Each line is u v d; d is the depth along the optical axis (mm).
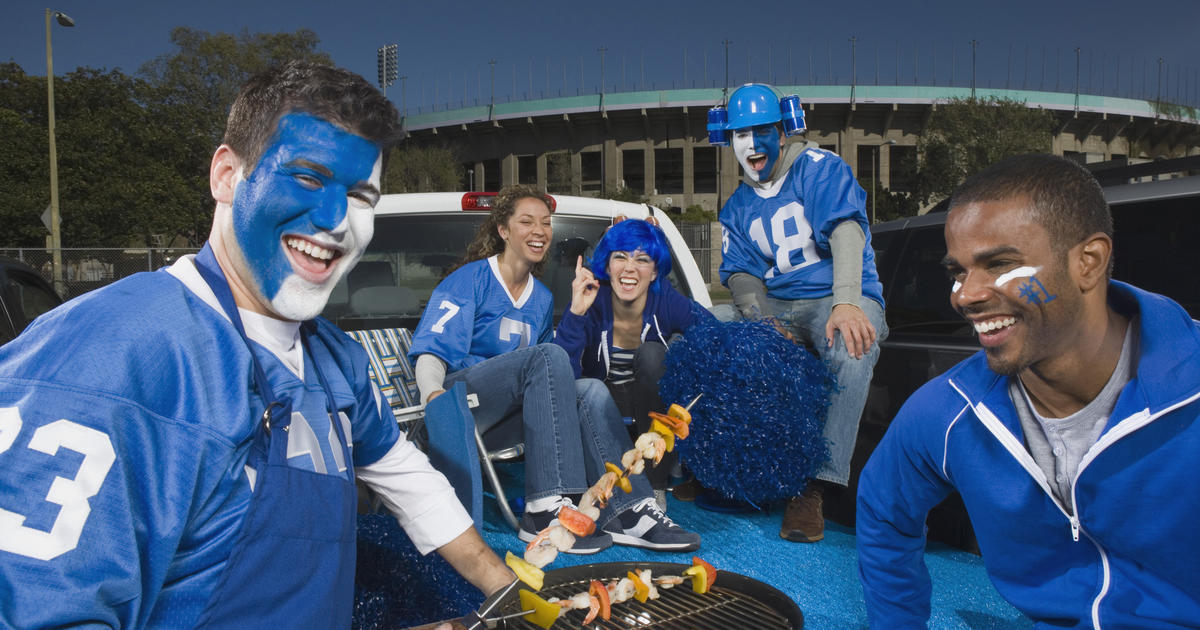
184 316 1135
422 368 3123
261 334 1294
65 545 953
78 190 29281
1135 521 1332
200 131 33281
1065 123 79000
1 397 983
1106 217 1269
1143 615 1380
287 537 1207
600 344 3547
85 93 30438
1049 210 1238
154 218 30422
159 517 1059
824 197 3314
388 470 1702
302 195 1213
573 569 1981
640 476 3139
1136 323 1337
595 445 3154
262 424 1203
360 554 1925
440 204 4145
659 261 3422
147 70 41250
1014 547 1528
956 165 46688
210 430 1104
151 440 1052
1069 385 1345
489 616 1668
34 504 948
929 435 1583
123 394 1025
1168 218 2764
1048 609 1506
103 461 988
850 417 3100
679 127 81562
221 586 1141
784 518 3219
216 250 1269
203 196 32781
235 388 1155
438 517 1720
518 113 83312
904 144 80688
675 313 3566
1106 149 82125
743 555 2994
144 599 1071
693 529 3301
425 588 1909
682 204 81125
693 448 3102
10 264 4465
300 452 1278
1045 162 1279
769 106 3455
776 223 3572
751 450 3012
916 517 1727
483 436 3340
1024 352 1298
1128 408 1285
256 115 1211
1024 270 1257
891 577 1783
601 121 82812
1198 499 1274
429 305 3277
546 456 2982
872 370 3152
